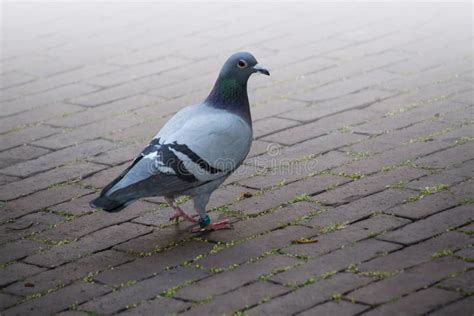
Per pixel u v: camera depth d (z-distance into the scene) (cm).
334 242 715
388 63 1138
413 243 704
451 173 827
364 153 885
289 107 1015
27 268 705
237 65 736
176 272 685
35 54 1242
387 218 749
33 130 984
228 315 616
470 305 610
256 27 1315
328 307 618
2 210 807
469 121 946
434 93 1030
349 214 762
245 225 758
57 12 1460
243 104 746
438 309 608
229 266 689
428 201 773
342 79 1091
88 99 1069
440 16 1337
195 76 1127
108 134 966
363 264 676
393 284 643
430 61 1138
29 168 892
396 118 966
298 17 1358
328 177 838
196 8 1440
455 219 739
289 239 727
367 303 620
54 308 643
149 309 632
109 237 752
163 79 1121
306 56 1179
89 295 658
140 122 995
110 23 1378
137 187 696
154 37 1292
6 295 665
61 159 910
